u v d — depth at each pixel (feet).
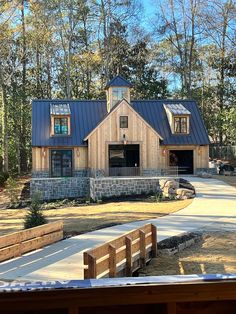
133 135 101.19
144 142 101.60
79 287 7.79
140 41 153.69
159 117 110.32
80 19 142.61
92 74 160.45
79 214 64.28
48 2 127.03
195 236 43.37
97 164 100.17
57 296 7.74
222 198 71.00
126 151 103.91
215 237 43.60
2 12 106.73
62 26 139.03
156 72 163.22
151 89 160.04
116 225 50.44
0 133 134.00
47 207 76.79
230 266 34.71
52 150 100.83
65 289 7.75
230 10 141.69
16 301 7.65
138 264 35.40
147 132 101.81
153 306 8.11
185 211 60.39
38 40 135.44
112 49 148.77
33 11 124.47
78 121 105.40
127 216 58.08
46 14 128.77
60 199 88.28
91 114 108.06
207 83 164.76
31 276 29.78
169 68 159.53
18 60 134.41
